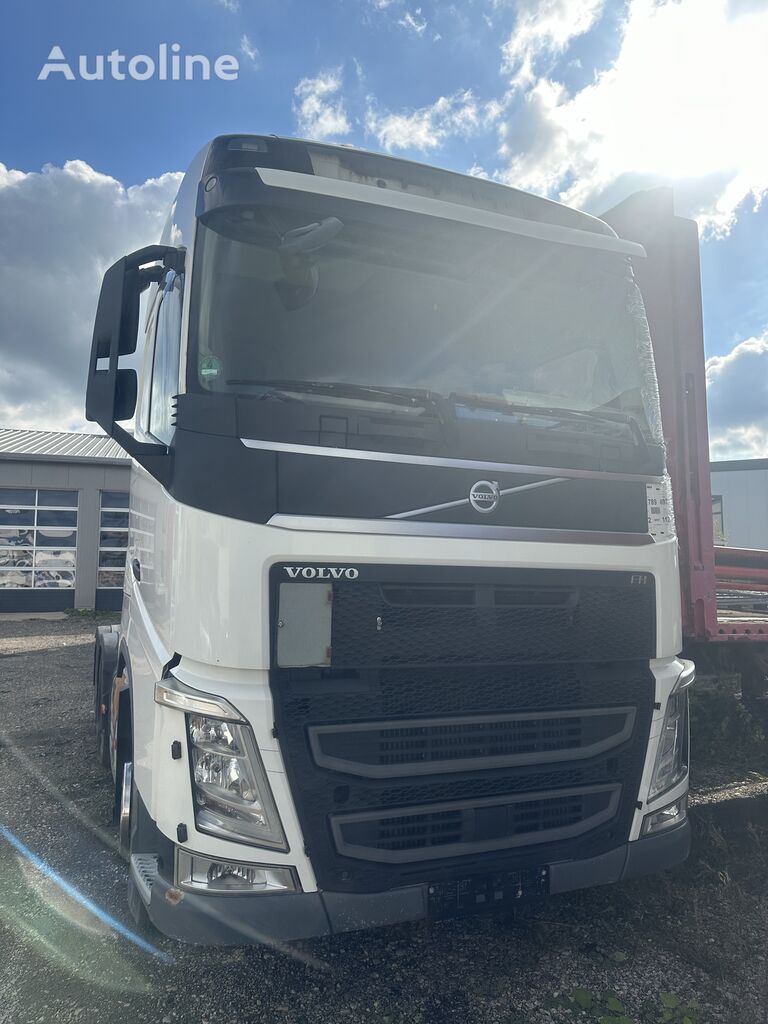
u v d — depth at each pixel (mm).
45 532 17969
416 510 2617
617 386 3477
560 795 2750
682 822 3039
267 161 2918
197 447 2518
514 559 2752
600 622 2920
